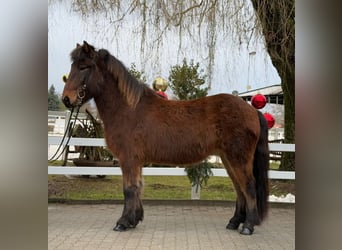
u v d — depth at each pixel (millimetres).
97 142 5383
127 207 3955
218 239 3711
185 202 5598
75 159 7203
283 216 4902
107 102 3943
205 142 3828
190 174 5445
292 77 6754
